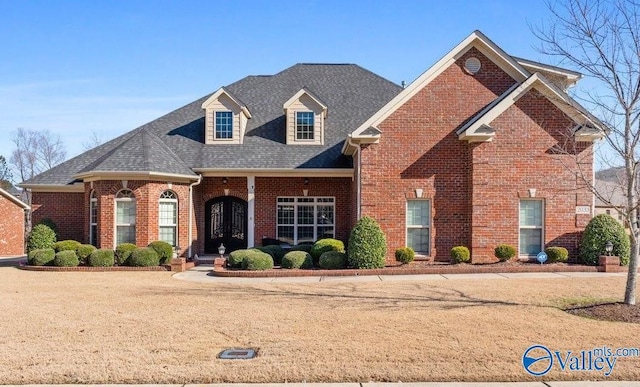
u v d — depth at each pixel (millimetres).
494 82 19438
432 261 19031
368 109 25797
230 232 24047
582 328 9266
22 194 55750
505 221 18484
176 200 21750
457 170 19188
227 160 23031
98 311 11156
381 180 19203
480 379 6922
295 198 23672
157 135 24594
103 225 20750
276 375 7008
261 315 10586
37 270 19594
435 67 19312
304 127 23984
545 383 6863
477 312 10609
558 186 18422
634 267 10922
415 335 8883
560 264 17906
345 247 22578
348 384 6809
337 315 10500
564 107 18328
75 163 24938
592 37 11477
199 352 8062
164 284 15453
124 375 7043
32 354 7992
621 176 12914
